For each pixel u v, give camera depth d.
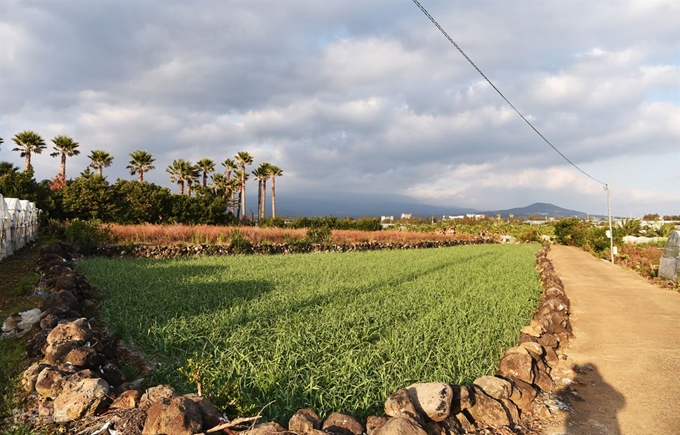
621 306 11.91
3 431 3.98
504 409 4.61
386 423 3.65
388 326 7.59
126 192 36.84
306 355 5.82
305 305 8.87
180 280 11.59
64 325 5.55
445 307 9.13
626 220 47.31
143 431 3.70
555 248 43.06
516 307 9.51
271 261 17.48
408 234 36.84
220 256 19.75
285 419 4.25
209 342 6.32
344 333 6.86
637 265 23.48
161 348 6.09
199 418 3.75
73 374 4.52
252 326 7.19
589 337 8.54
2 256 15.26
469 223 76.06
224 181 61.59
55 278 9.60
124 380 5.06
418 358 5.93
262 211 66.56
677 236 17.31
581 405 5.22
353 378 5.14
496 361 6.18
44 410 4.27
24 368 5.34
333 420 3.85
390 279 13.03
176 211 39.12
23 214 20.38
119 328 6.92
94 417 4.09
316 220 46.00
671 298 13.27
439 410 4.05
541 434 4.46
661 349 7.62
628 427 4.64
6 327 6.68
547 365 6.45
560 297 10.87
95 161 50.34
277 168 65.62
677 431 4.54
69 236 19.14
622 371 6.46
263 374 5.07
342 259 18.97
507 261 21.23
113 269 13.40
